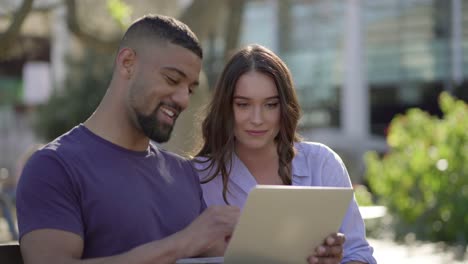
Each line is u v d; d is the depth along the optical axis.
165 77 3.02
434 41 26.36
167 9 8.28
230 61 3.67
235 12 8.23
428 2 26.12
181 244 2.81
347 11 26.53
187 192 3.32
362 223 3.69
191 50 3.06
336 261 3.04
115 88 3.12
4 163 29.34
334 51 26.78
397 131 11.06
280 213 2.82
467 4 25.78
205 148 3.78
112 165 3.05
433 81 26.59
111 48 7.70
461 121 10.14
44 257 2.82
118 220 2.98
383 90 27.16
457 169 9.89
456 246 9.33
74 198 2.94
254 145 3.62
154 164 3.22
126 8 7.70
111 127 3.10
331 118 27.22
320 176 3.74
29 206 2.89
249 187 3.70
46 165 2.93
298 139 3.84
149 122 3.04
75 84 23.41
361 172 20.95
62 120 23.33
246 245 2.86
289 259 2.99
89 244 2.97
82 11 7.63
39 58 24.70
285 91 3.61
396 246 9.42
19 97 29.31
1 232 7.44
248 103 3.58
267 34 26.67
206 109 3.80
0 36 6.76
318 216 2.93
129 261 2.78
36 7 7.80
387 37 26.77
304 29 26.69
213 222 2.86
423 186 10.09
